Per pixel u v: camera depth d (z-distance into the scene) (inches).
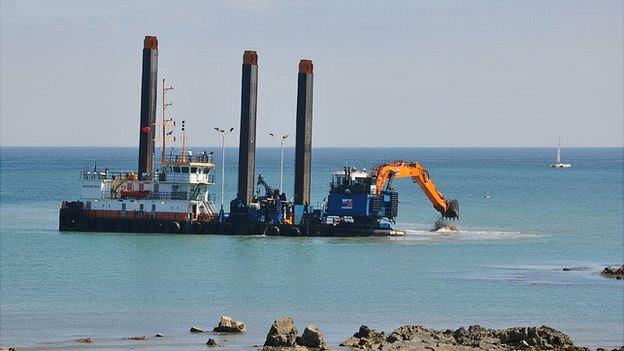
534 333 7209.6
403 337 7239.2
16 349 7249.0
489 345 7037.4
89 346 7337.6
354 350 6904.5
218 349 7180.1
